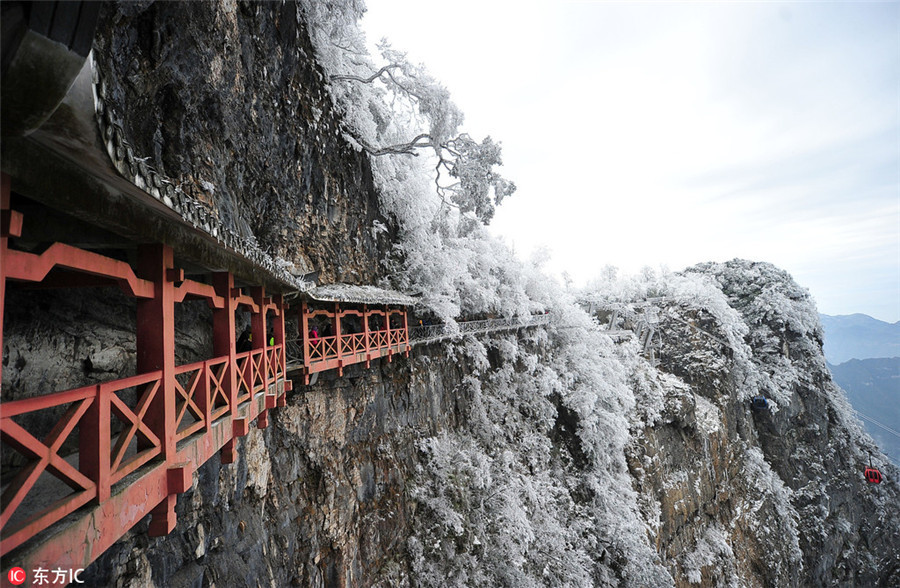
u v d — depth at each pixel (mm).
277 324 8992
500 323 26578
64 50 2158
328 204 16047
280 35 13172
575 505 25469
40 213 3777
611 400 32406
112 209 3547
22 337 4906
